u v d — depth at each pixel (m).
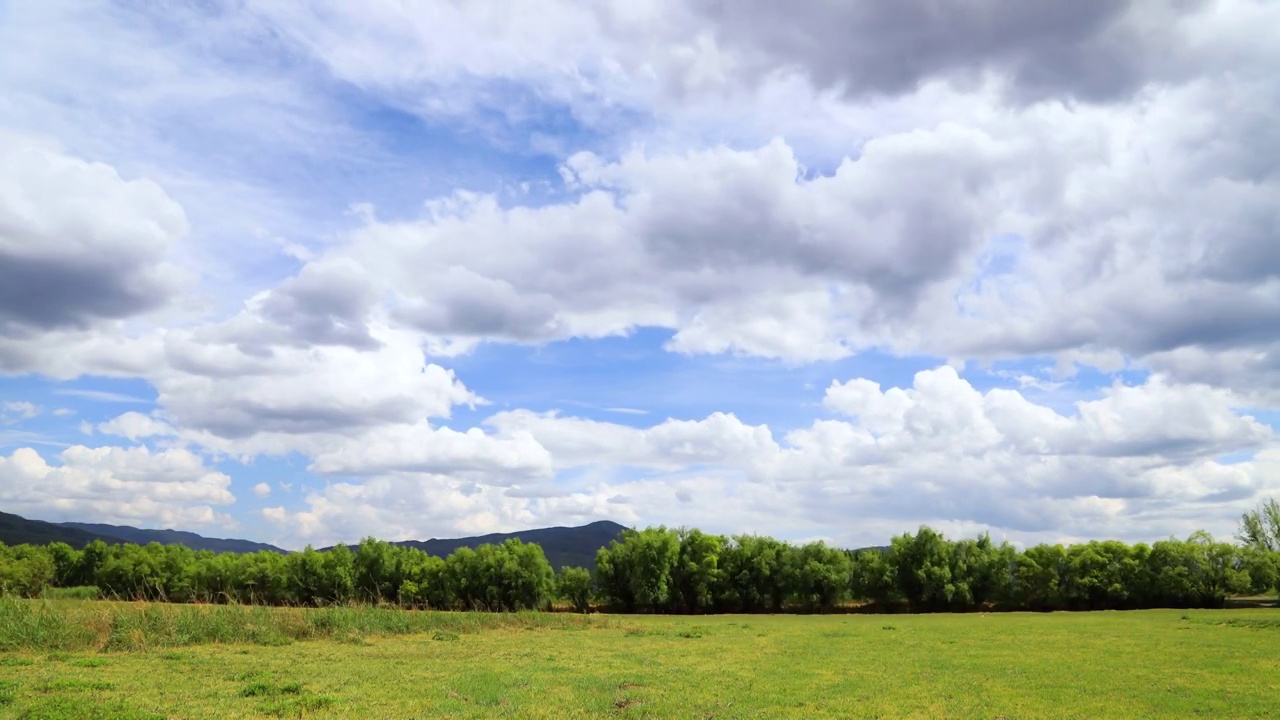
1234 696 23.17
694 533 115.94
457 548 117.38
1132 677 27.34
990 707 21.14
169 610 38.59
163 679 23.69
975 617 84.44
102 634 33.53
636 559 111.88
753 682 25.61
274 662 29.12
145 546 129.00
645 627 57.69
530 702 20.69
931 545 108.31
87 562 126.44
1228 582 96.50
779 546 115.19
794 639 46.56
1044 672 28.77
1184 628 55.06
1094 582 102.00
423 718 18.03
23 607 33.81
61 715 16.66
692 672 28.27
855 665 31.11
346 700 20.36
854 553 115.88
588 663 31.02
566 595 116.56
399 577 117.00
